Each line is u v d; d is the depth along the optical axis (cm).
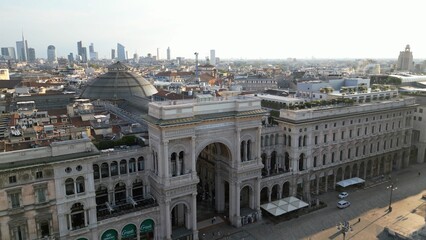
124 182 7969
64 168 6550
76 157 6575
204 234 8481
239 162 8681
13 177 6122
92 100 15238
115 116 11988
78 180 6769
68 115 11656
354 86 15150
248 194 9588
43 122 10362
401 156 13112
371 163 12119
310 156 10381
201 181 10644
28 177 6250
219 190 9450
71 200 6700
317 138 10494
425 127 13538
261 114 8738
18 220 6259
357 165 11656
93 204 6950
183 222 8625
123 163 7938
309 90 15200
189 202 8150
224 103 8456
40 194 6419
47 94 15188
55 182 6506
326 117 10488
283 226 8888
